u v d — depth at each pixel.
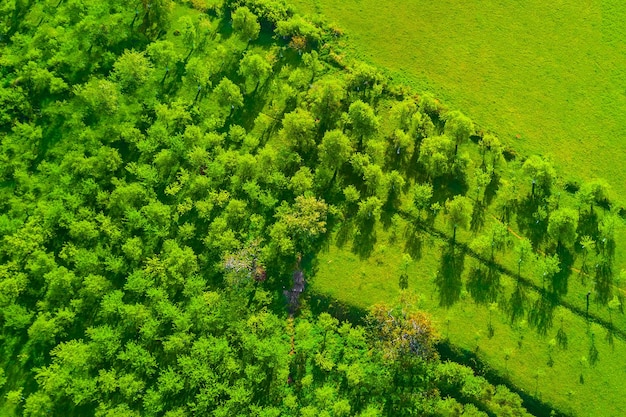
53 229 85.44
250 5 108.38
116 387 78.88
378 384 80.44
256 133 97.75
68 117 94.94
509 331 84.00
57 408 77.00
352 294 85.88
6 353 79.81
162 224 86.50
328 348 82.94
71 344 77.88
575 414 79.25
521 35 108.94
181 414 75.25
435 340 80.31
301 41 104.19
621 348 83.25
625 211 93.62
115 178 88.12
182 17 101.00
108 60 100.44
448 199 92.56
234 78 102.25
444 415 79.56
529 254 87.12
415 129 97.44
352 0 110.56
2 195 88.31
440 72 105.69
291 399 77.31
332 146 89.94
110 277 84.75
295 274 86.88
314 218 85.06
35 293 82.88
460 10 110.56
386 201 92.88
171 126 95.50
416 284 86.88
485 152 97.94
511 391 81.00
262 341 79.81
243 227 89.25
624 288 87.56
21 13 104.00
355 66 104.31
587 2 110.19
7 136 92.12
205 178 88.81
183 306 83.56
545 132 100.69
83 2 104.25
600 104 102.94
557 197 94.06
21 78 95.69
